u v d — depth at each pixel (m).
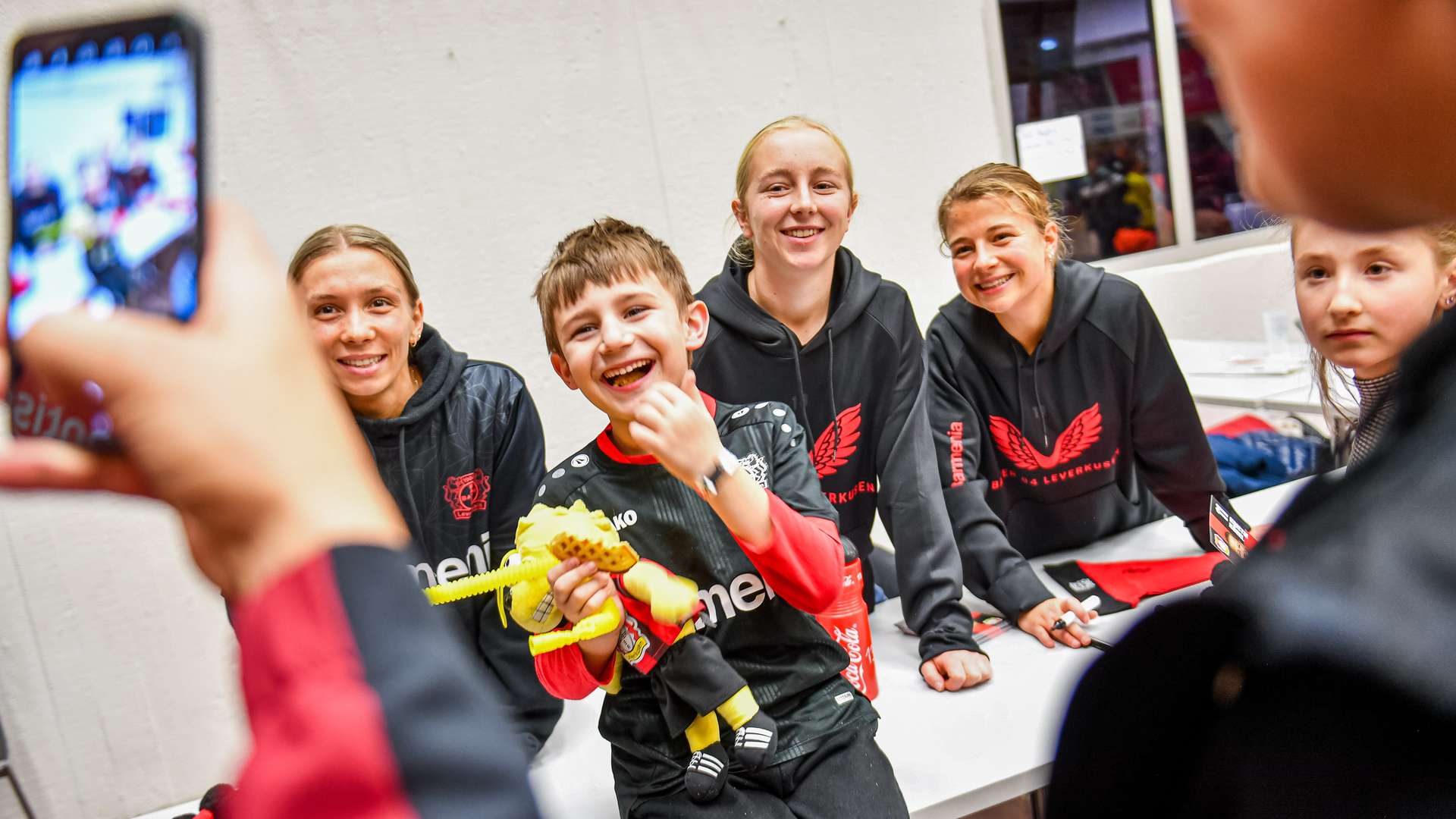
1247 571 0.26
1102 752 0.28
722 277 1.88
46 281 0.29
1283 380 2.49
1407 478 0.24
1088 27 3.04
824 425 1.87
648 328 1.29
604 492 1.35
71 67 0.31
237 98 2.10
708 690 1.22
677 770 1.27
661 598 1.16
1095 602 1.79
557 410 2.38
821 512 1.34
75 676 2.06
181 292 0.26
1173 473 1.94
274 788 0.22
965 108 2.73
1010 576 1.80
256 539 0.24
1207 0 0.24
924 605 1.75
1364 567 0.23
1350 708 0.22
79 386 0.24
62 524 2.02
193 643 2.13
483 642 1.69
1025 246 1.74
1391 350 1.40
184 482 0.24
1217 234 3.39
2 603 2.00
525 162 2.31
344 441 0.26
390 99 2.20
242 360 0.25
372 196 2.21
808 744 1.27
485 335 2.32
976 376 1.92
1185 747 0.26
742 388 1.85
